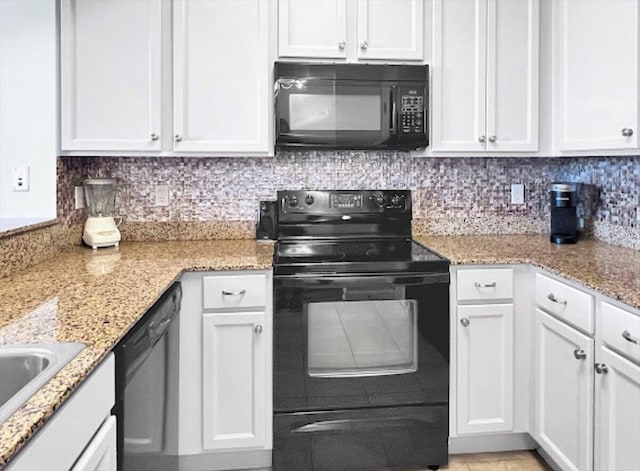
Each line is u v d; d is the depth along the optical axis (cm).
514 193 289
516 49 249
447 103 246
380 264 212
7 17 223
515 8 248
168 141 234
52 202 228
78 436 95
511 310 221
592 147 218
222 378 210
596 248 244
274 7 237
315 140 236
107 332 117
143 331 135
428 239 274
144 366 143
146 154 234
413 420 217
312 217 269
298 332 210
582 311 182
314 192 269
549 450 207
